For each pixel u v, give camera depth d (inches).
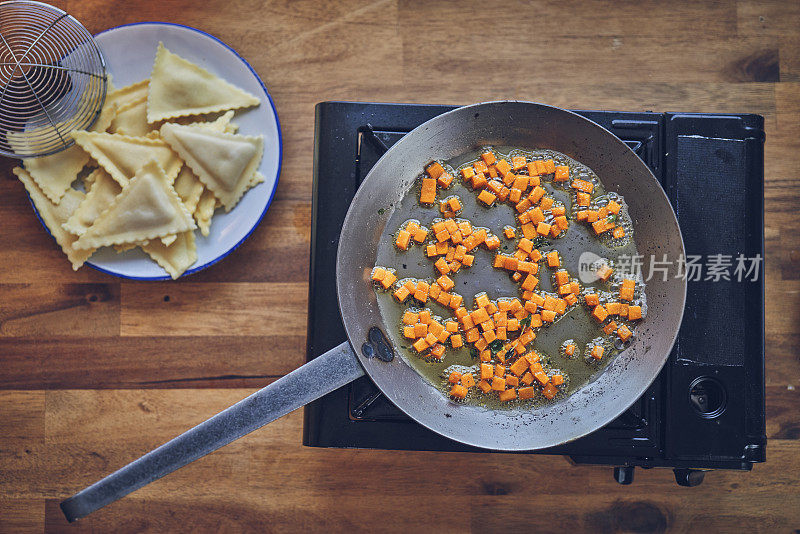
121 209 31.3
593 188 28.7
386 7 33.3
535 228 28.7
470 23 33.3
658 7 33.3
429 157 28.6
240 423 26.1
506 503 32.9
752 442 27.8
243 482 32.9
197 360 32.9
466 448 27.7
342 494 32.9
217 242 32.4
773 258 33.1
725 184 28.3
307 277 33.1
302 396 26.3
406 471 32.9
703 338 28.0
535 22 33.3
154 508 32.8
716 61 33.3
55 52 32.4
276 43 33.3
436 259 28.8
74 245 31.2
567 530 32.9
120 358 32.9
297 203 33.1
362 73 33.2
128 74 32.5
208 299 33.0
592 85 33.2
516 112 27.7
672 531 32.8
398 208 28.8
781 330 33.0
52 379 32.9
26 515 32.7
